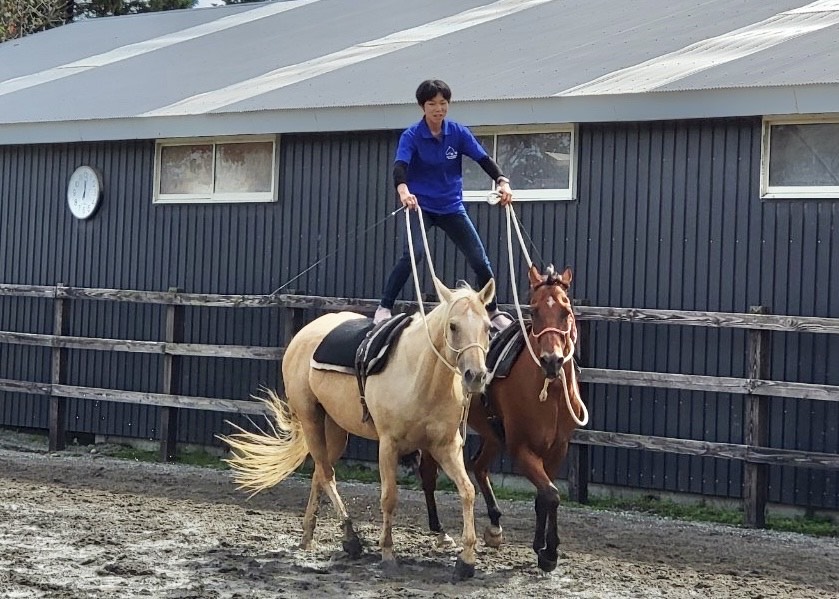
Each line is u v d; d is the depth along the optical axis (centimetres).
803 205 1008
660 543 902
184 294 1276
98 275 1418
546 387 753
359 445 1233
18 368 1478
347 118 1195
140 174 1391
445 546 850
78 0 3603
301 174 1280
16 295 1395
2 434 1474
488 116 1113
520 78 1161
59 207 1448
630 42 1227
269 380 1291
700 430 1048
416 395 735
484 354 692
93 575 750
